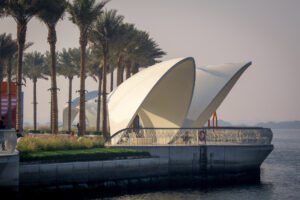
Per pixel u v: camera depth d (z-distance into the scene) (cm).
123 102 4956
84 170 3572
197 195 3769
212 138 4612
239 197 3703
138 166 3941
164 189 4031
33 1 5231
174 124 5666
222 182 4425
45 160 3431
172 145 4275
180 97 5378
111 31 6328
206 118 5831
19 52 5316
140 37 7700
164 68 4828
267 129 4894
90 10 5856
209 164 4388
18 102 5316
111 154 3847
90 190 3597
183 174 4275
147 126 5956
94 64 10175
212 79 5759
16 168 3056
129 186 3869
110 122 4997
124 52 7525
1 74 8488
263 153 4672
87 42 6181
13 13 5247
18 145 3706
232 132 4697
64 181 3456
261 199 3631
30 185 3281
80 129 5788
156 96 5416
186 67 4966
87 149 4094
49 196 3366
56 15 5594
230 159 4478
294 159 7650
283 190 4091
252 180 4622
